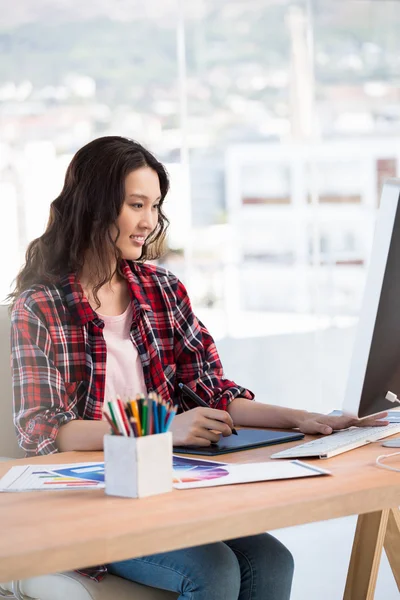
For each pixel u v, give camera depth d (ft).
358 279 16.66
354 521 11.91
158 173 6.72
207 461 4.81
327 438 5.37
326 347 16.57
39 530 3.50
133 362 6.46
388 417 6.05
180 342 6.88
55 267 6.39
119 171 6.36
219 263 15.83
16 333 5.99
